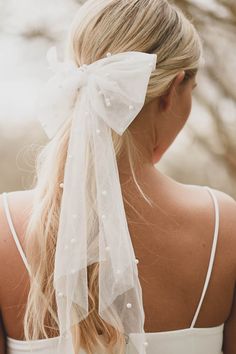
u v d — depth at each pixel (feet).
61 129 3.50
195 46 3.52
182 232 3.54
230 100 9.66
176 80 3.47
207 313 3.60
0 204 3.52
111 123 3.34
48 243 3.42
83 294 3.36
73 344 3.39
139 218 3.51
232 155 10.27
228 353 3.85
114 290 3.34
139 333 3.39
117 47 3.37
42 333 3.46
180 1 8.87
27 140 12.38
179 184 3.68
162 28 3.40
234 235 3.60
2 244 3.44
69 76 3.41
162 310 3.53
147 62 3.28
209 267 3.56
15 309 3.48
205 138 10.44
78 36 3.43
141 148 3.53
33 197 3.54
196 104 9.90
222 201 3.66
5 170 12.51
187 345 3.57
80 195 3.36
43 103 3.50
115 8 3.39
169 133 3.59
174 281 3.53
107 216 3.34
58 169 3.44
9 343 3.57
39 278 3.40
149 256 3.52
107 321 3.37
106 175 3.35
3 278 3.44
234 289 3.67
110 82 3.31
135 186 3.51
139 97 3.30
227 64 9.32
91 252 3.40
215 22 9.01
